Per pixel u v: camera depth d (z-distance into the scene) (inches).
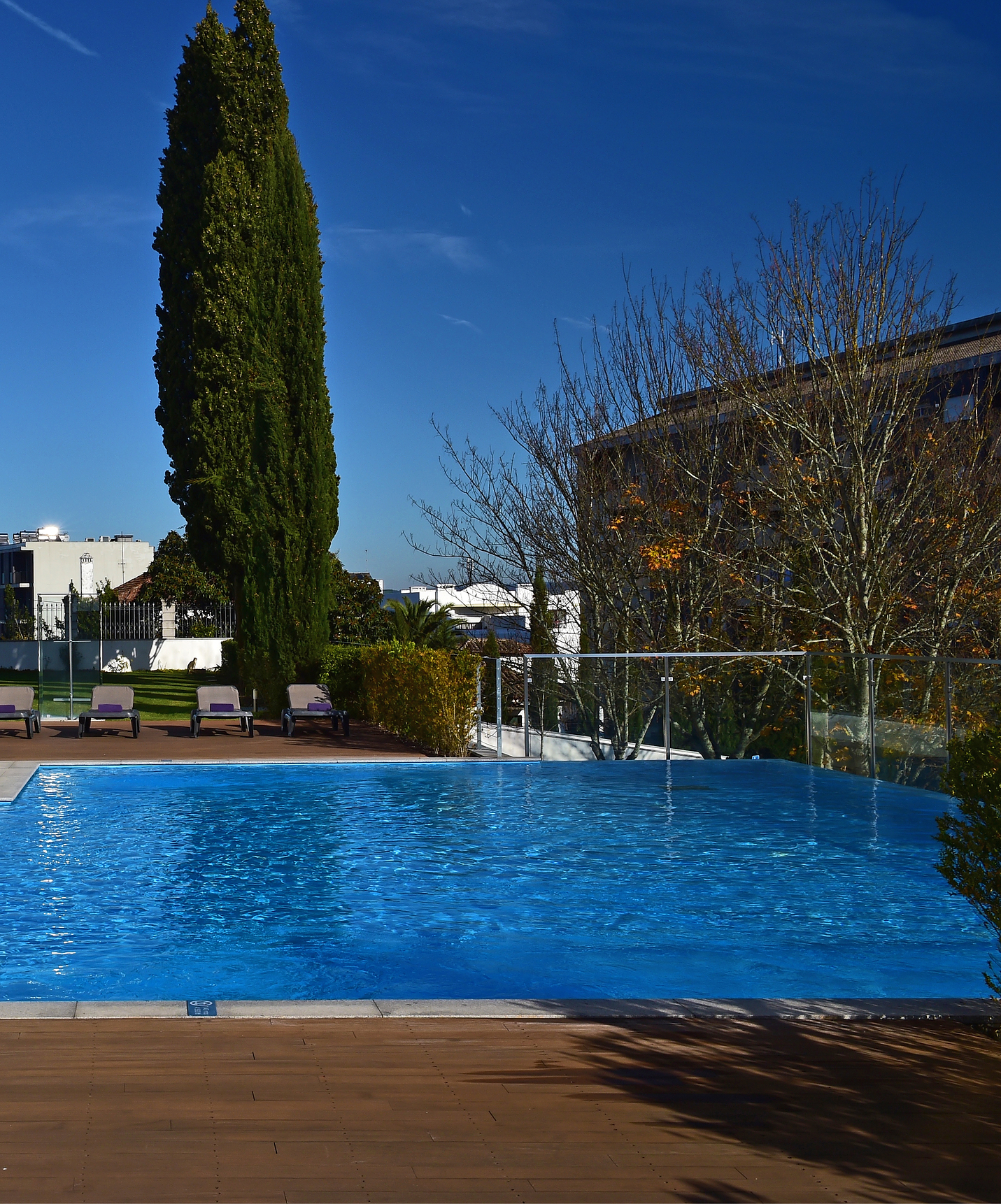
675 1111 154.0
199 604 1895.9
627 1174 133.6
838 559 690.2
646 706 656.4
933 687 514.9
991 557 698.8
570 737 660.7
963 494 687.7
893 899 345.7
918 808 498.0
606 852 417.1
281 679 968.9
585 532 820.6
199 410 1261.1
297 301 972.6
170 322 1320.1
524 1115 151.4
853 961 282.0
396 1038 183.5
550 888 361.7
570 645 880.9
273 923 320.5
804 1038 187.2
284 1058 172.1
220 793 548.7
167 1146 137.6
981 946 295.7
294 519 969.5
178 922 322.0
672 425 802.2
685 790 552.4
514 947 294.7
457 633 1398.9
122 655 1692.9
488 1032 187.8
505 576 879.7
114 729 842.2
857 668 580.1
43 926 318.7
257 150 1280.8
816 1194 129.0
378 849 423.8
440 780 586.2
